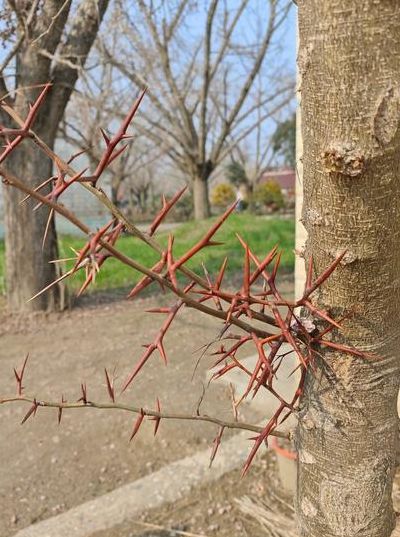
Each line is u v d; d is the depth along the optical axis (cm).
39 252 538
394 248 87
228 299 78
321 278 83
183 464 265
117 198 1998
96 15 452
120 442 296
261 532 217
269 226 998
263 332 90
